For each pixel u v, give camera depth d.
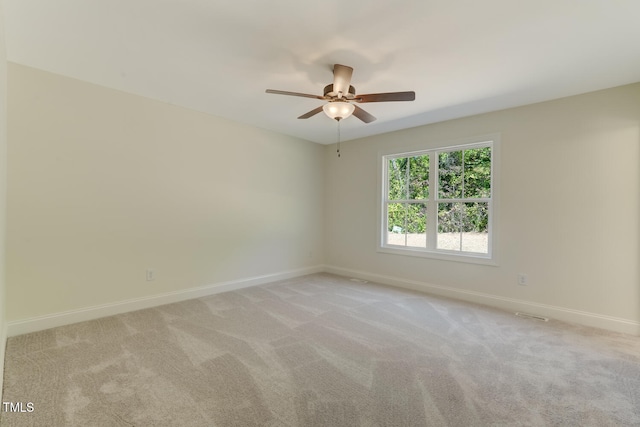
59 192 2.79
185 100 3.39
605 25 1.94
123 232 3.19
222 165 4.04
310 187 5.29
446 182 4.12
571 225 3.12
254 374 2.05
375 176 4.80
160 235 3.48
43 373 2.01
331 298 3.81
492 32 2.03
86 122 2.93
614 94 2.90
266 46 2.25
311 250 5.33
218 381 1.96
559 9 1.80
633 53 2.29
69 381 1.93
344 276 5.11
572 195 3.12
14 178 2.56
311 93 3.13
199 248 3.83
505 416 1.66
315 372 2.08
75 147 2.87
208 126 3.88
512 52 2.29
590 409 1.72
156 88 3.05
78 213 2.90
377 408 1.71
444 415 1.66
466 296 3.82
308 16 1.89
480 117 3.71
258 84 2.93
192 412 1.66
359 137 4.99
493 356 2.34
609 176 2.92
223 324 2.91
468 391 1.88
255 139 4.42
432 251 4.19
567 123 3.14
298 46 2.25
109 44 2.25
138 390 1.85
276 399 1.79
